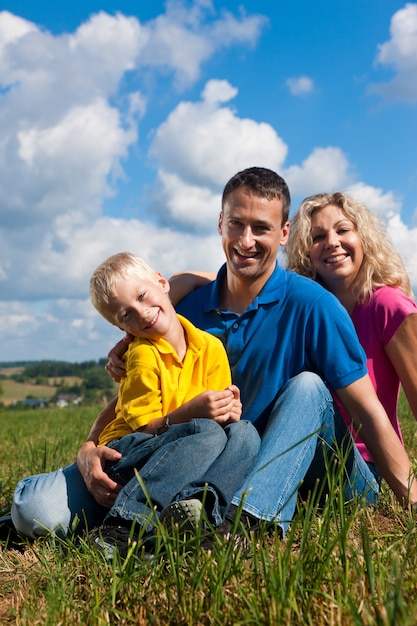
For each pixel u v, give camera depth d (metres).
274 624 1.98
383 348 3.85
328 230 4.00
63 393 122.12
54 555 2.81
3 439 9.38
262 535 2.56
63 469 3.37
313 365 3.56
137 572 2.45
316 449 3.31
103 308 3.43
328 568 2.27
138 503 2.87
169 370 3.36
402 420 7.43
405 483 3.31
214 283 3.86
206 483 2.73
